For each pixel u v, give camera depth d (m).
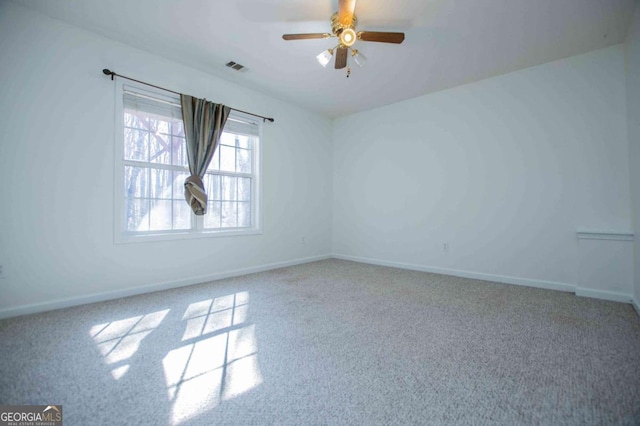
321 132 4.98
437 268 3.97
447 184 3.89
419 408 1.24
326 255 5.09
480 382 1.43
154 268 3.00
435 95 3.99
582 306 2.56
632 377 1.46
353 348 1.78
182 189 3.25
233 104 3.65
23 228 2.31
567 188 3.07
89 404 1.25
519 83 3.34
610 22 2.46
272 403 1.27
